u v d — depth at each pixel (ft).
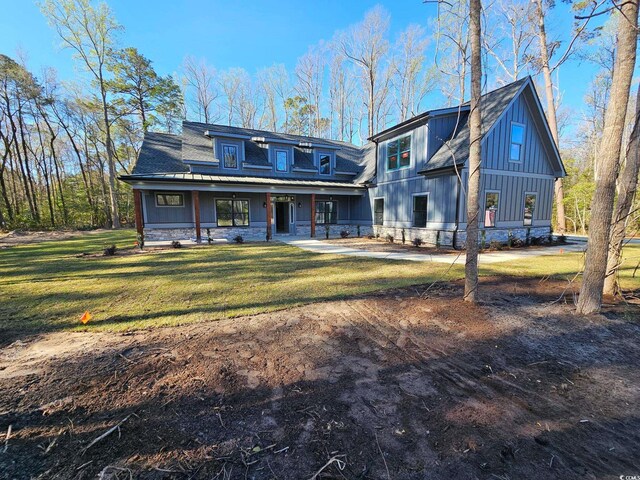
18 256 30.40
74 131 82.12
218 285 18.19
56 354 9.36
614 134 11.85
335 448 5.78
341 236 49.60
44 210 80.53
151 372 8.36
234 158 47.98
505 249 35.24
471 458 5.55
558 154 39.29
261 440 5.97
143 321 12.25
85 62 67.92
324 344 10.19
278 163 52.24
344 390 7.66
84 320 11.76
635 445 5.93
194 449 5.71
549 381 8.15
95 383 7.79
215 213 45.85
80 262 26.71
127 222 92.12
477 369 8.71
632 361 9.23
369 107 79.82
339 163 59.77
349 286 17.67
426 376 8.33
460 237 34.40
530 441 6.00
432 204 37.40
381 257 29.01
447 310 13.28
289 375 8.29
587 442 6.00
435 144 37.99
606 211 12.25
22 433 6.03
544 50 43.75
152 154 45.68
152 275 21.16
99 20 65.00
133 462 5.38
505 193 37.09
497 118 33.94
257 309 13.70
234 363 8.88
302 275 20.92
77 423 6.34
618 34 12.01
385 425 6.41
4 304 14.55
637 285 17.60
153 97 78.95
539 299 14.94
